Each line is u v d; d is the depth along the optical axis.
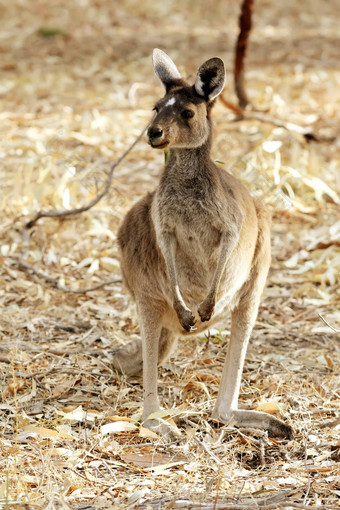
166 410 7.86
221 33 28.19
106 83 22.11
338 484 6.84
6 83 21.55
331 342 10.16
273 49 26.02
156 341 8.12
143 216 8.21
